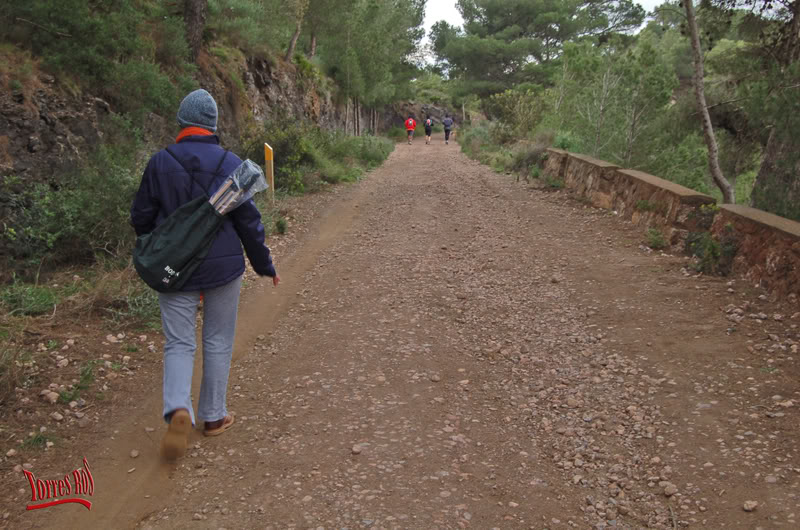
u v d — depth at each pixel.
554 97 23.08
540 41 44.56
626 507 2.75
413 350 4.61
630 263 6.58
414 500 2.81
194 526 2.61
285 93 19.05
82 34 7.82
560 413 3.65
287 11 20.27
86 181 6.55
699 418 3.43
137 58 9.34
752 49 11.66
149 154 8.16
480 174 16.23
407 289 6.13
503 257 7.23
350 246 8.09
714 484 2.84
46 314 4.75
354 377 4.16
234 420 3.57
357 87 29.42
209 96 3.27
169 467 3.08
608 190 9.87
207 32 14.37
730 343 4.33
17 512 2.67
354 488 2.89
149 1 11.42
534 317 5.26
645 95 12.19
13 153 6.20
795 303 4.78
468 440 3.37
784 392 3.60
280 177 12.64
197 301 3.21
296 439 3.36
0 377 3.57
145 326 4.80
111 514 2.70
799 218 6.55
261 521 2.64
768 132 10.53
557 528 2.62
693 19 10.57
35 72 7.08
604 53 13.12
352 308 5.60
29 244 5.77
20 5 7.27
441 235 8.58
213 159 3.15
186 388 3.02
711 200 7.01
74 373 3.90
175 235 2.98
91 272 5.80
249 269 6.85
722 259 5.82
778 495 2.69
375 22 32.44
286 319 5.35
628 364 4.23
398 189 13.59
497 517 2.70
